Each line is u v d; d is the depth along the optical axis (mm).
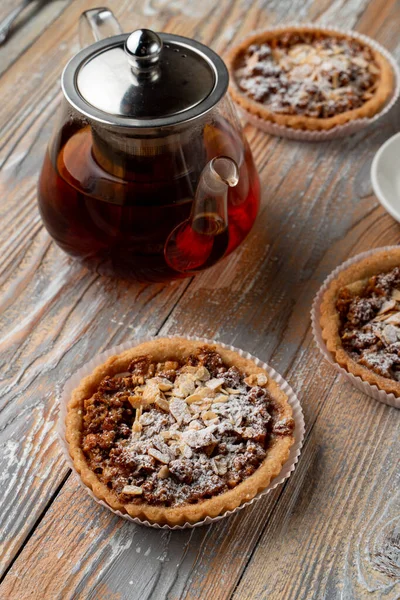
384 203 769
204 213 688
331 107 839
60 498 671
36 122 868
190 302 759
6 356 733
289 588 640
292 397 699
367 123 845
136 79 681
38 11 953
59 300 761
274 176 831
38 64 909
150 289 766
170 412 678
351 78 861
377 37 926
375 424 701
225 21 941
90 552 652
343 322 728
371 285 737
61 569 646
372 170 786
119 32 754
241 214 729
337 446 692
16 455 688
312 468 683
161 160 687
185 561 649
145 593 638
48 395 714
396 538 654
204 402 681
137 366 698
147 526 659
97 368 697
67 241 728
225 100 723
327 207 811
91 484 651
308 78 858
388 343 708
